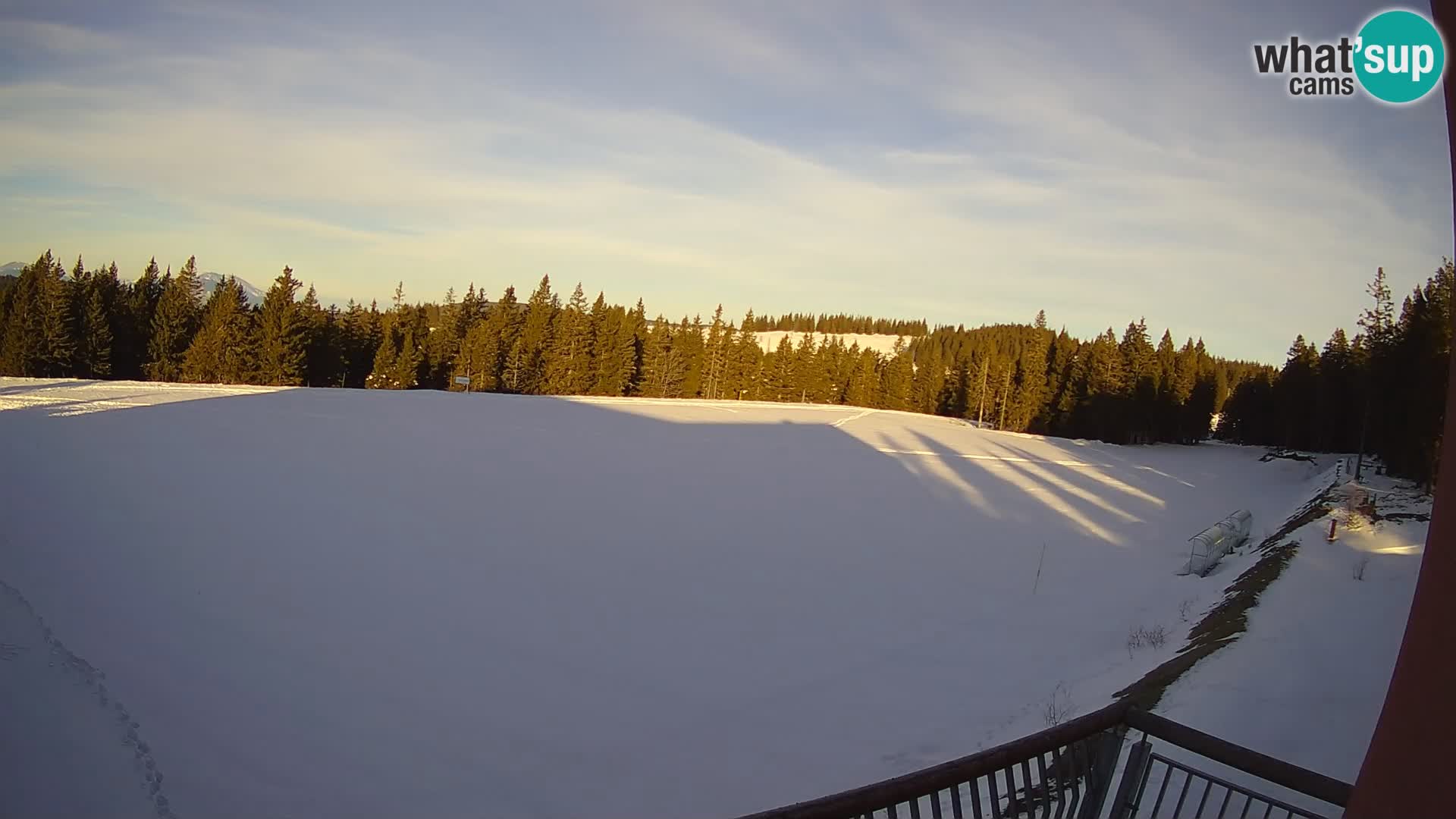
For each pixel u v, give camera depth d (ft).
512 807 23.41
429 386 183.73
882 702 33.83
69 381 104.88
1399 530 61.31
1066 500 100.32
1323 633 37.81
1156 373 204.23
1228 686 31.09
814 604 47.14
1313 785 8.75
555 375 192.13
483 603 40.86
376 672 31.40
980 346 310.65
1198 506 104.42
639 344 224.74
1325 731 26.55
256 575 40.24
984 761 8.77
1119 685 34.76
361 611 37.52
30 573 35.81
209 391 110.63
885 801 7.73
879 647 40.98
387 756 25.23
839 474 102.27
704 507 72.49
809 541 63.46
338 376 169.17
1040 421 221.46
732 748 28.66
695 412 162.91
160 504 50.31
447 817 22.40
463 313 194.29
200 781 22.02
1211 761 23.18
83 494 49.88
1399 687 5.83
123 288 149.18
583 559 51.16
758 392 250.78
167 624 32.78
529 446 95.61
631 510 67.31
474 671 32.71
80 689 25.44
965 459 131.03
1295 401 169.89
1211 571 64.49
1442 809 5.13
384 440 86.89
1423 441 87.56
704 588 47.98
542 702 30.71
